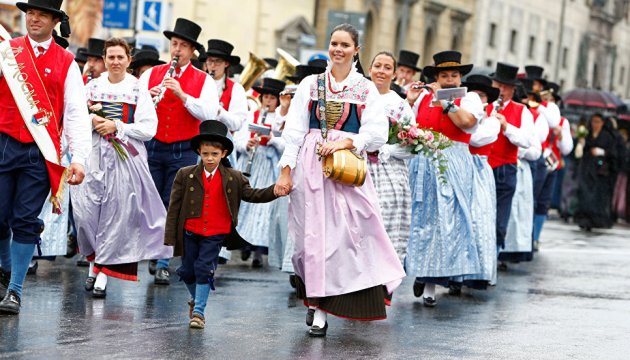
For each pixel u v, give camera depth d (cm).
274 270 1452
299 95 973
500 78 1470
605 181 2453
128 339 909
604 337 1036
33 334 905
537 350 955
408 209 1120
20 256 969
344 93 964
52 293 1117
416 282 1218
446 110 1197
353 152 959
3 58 954
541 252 1880
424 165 1211
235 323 1010
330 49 966
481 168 1288
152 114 1147
